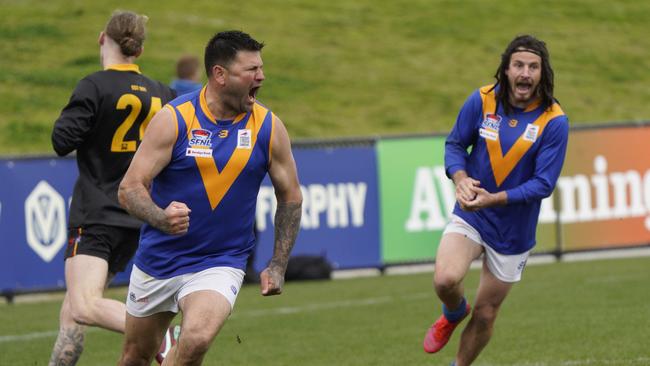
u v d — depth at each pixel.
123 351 19.75
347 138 47.62
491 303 23.00
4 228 42.41
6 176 42.44
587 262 49.22
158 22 86.88
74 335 22.22
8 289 42.38
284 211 18.91
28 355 30.38
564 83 82.19
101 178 22.61
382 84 79.38
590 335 30.36
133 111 22.75
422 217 48.50
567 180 50.12
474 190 21.58
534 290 40.56
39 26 83.56
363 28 91.25
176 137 18.03
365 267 47.56
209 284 18.20
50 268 42.88
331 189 47.28
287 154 18.64
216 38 18.02
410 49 87.31
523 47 22.03
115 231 22.47
